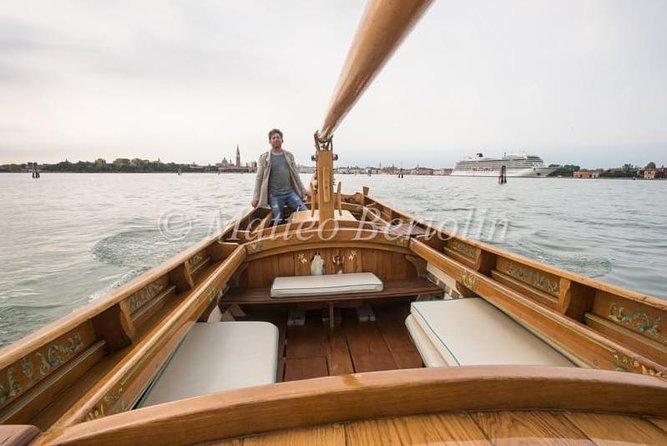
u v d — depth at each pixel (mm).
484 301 2244
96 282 8250
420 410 827
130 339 1410
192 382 1456
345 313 2961
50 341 1027
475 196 34500
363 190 7836
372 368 2168
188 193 40875
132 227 15000
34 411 1005
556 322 1544
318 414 793
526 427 803
